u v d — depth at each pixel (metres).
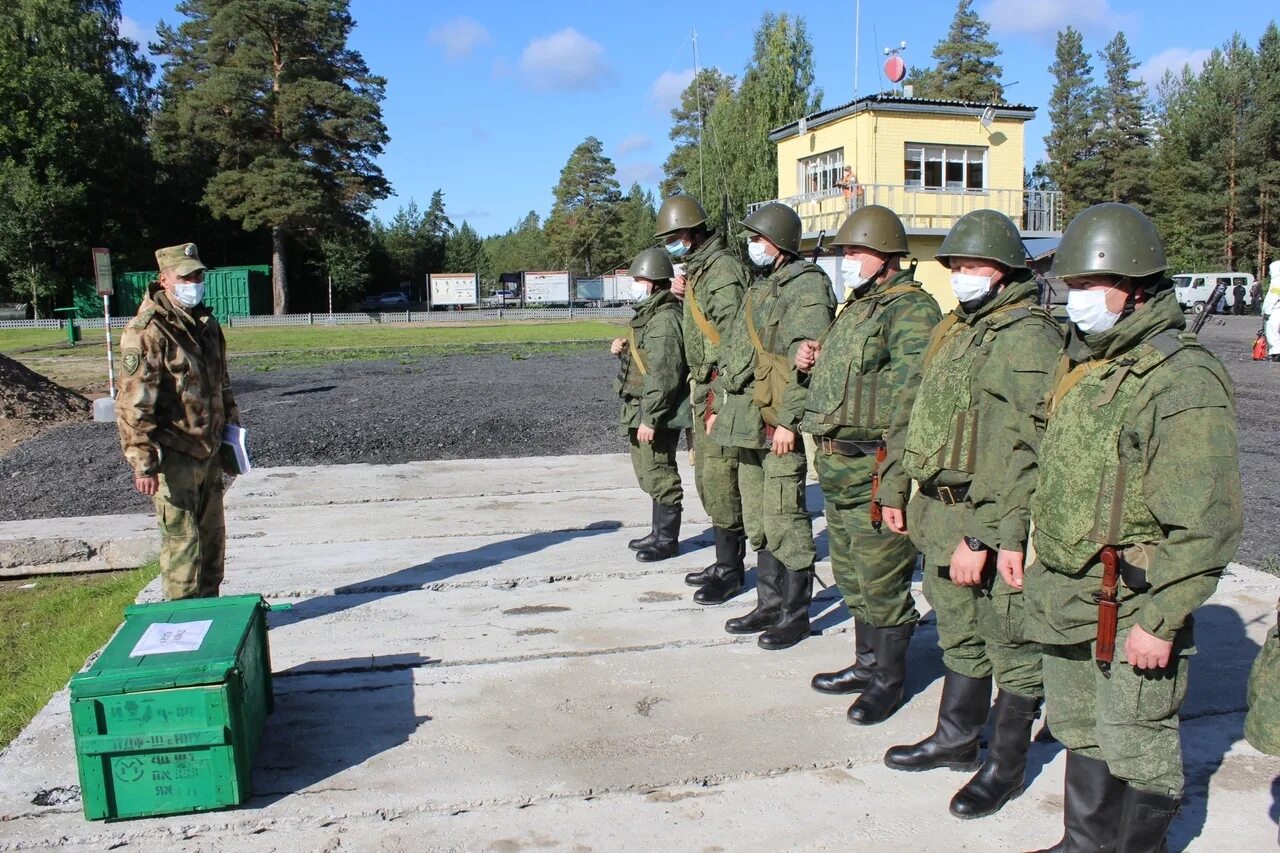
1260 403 13.84
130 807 3.23
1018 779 3.32
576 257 89.12
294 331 40.44
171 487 4.50
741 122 41.16
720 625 5.09
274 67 50.66
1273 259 49.47
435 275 59.38
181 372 4.48
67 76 47.56
